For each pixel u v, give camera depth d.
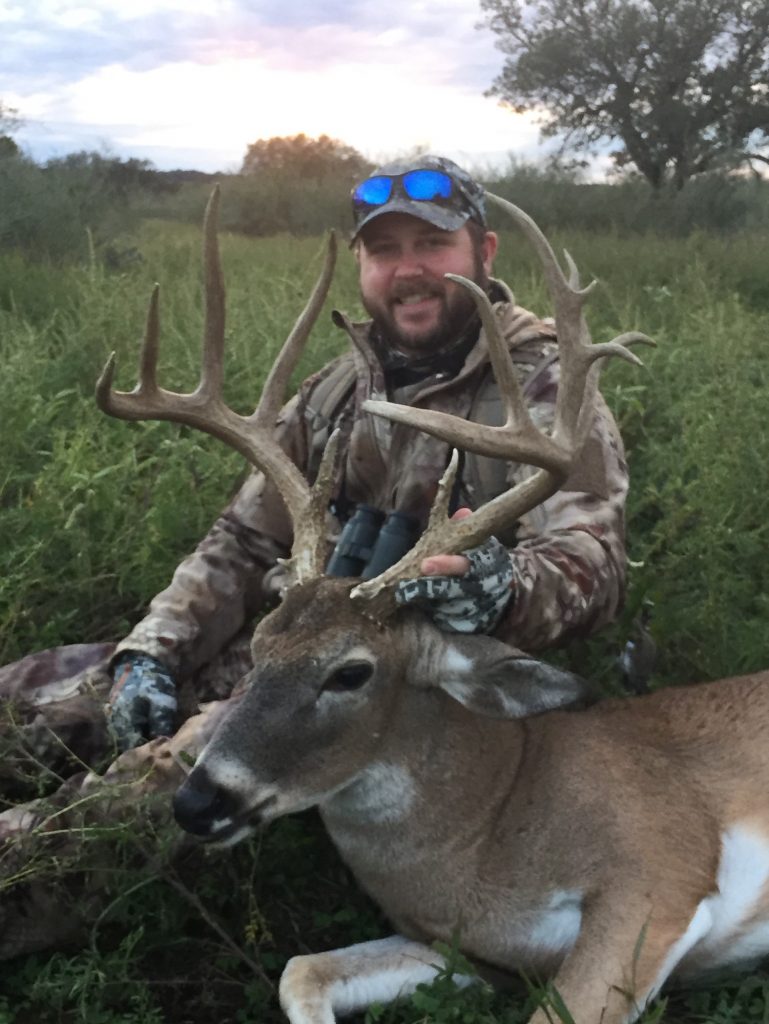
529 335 1.19
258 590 1.28
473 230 1.22
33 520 1.43
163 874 1.00
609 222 5.64
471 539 0.95
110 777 1.02
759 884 1.00
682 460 1.61
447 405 1.18
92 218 4.20
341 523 1.25
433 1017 0.92
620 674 1.30
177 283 2.93
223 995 0.99
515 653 0.94
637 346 2.13
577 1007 0.89
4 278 3.04
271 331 2.22
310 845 1.12
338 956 0.97
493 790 0.97
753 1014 0.94
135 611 1.43
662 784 1.00
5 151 4.45
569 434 0.97
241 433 1.07
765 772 1.03
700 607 1.33
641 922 0.92
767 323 2.35
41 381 1.92
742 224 5.74
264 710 0.91
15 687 1.20
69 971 0.96
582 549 1.07
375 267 1.21
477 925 0.98
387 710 0.95
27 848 0.97
